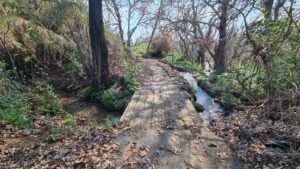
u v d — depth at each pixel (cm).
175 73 1327
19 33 902
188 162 370
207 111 742
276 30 575
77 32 916
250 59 696
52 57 970
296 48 568
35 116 637
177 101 711
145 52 2859
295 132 468
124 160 380
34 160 404
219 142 438
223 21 1293
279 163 378
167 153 398
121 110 735
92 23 843
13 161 412
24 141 515
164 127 510
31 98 732
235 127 538
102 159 383
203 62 2089
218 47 1343
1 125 569
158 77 1176
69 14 1022
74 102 802
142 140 449
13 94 696
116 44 1306
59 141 505
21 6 978
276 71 578
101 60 874
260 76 644
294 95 531
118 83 898
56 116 670
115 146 427
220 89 863
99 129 547
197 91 1001
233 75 847
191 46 2584
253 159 388
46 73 930
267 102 590
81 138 493
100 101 797
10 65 853
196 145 425
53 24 1025
